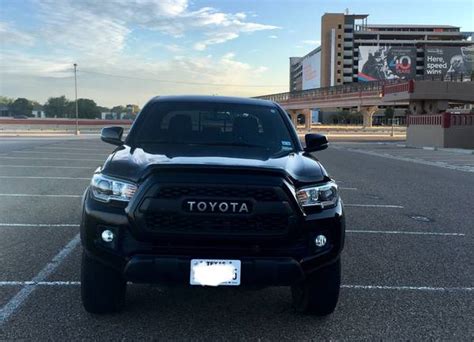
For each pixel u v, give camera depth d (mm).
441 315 4500
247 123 5078
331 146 35469
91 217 3857
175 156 4148
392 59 148625
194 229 3623
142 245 3703
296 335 4016
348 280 5418
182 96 5535
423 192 12047
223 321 4262
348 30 171750
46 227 7492
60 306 4473
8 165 16594
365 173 16281
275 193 3668
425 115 35281
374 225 8203
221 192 3627
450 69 153375
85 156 20734
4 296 4699
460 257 6414
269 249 3727
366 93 85062
